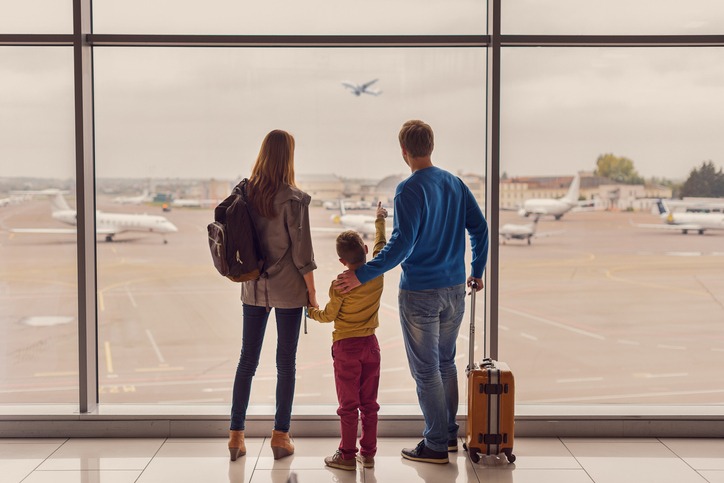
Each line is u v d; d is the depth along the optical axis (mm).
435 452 2836
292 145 2834
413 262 2793
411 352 2832
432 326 2805
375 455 2955
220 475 2709
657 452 2975
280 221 2770
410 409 3309
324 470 2771
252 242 2742
